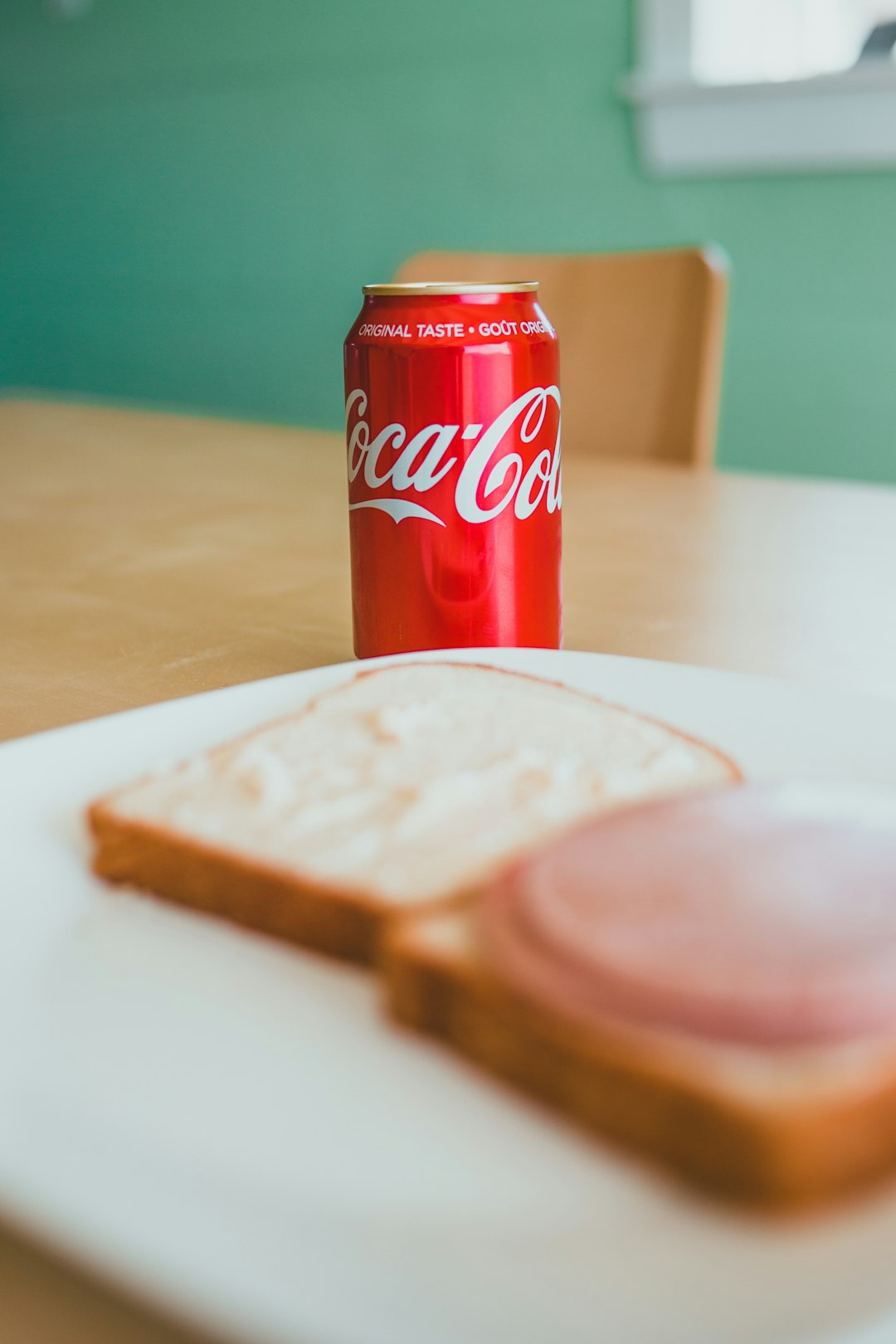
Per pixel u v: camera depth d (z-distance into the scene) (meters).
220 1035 0.39
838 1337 0.29
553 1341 0.29
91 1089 0.37
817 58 1.62
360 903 0.40
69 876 0.44
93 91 2.28
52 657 0.61
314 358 2.17
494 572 0.55
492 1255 0.32
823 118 1.50
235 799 0.44
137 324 2.39
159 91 2.19
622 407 1.08
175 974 0.40
